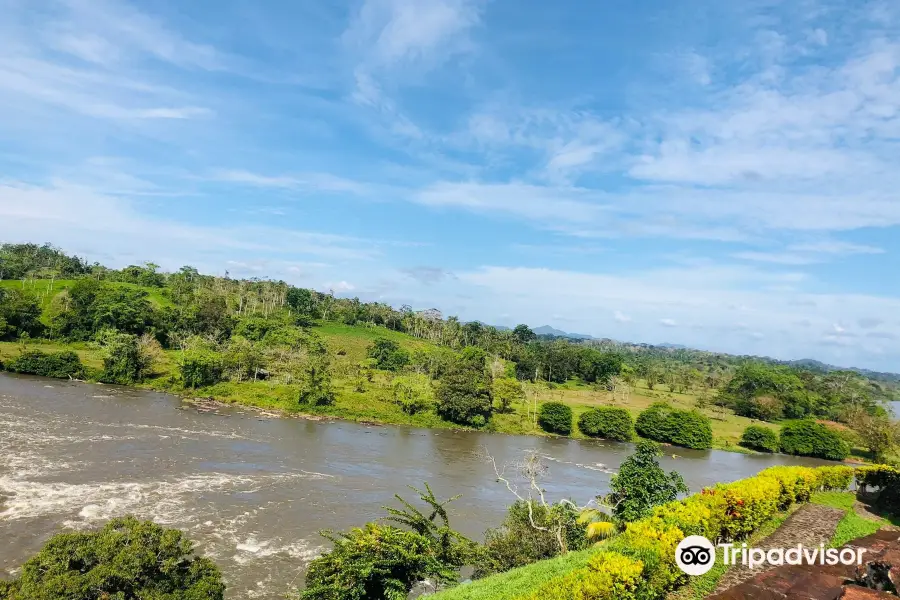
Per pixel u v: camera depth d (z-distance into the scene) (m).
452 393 90.62
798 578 14.42
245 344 107.50
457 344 173.62
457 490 50.31
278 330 131.12
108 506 36.72
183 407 76.25
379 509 42.31
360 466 55.50
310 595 19.88
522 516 28.44
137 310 115.06
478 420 89.56
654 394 143.75
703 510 17.81
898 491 27.12
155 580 18.36
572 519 27.83
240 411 79.56
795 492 25.14
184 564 20.25
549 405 94.50
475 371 94.44
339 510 41.06
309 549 33.44
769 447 95.06
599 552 16.36
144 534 18.84
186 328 123.38
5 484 38.62
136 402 74.94
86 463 45.41
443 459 63.28
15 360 84.62
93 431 56.12
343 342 147.88
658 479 25.95
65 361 86.69
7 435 51.00
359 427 79.62
